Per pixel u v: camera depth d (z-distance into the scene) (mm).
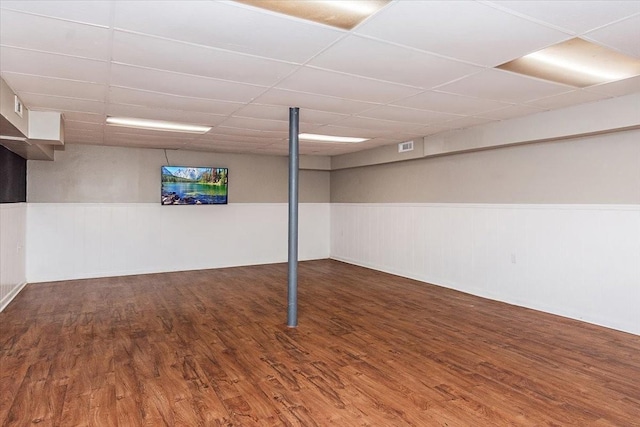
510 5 2166
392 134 6270
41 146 5301
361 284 6773
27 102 4160
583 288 4680
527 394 2932
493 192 5738
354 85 3633
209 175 8141
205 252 8258
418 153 6656
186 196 7938
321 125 5535
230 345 3896
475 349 3812
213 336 4152
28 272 6777
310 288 6449
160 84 3580
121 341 3990
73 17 2289
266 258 8898
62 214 7035
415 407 2746
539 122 4766
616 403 2801
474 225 6027
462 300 5691
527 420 2584
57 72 3234
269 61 3023
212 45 2711
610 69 3246
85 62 3016
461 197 6254
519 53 2871
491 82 3557
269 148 7734
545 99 4141
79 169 7168
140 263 7672
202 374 3244
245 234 8672
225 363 3467
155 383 3080
